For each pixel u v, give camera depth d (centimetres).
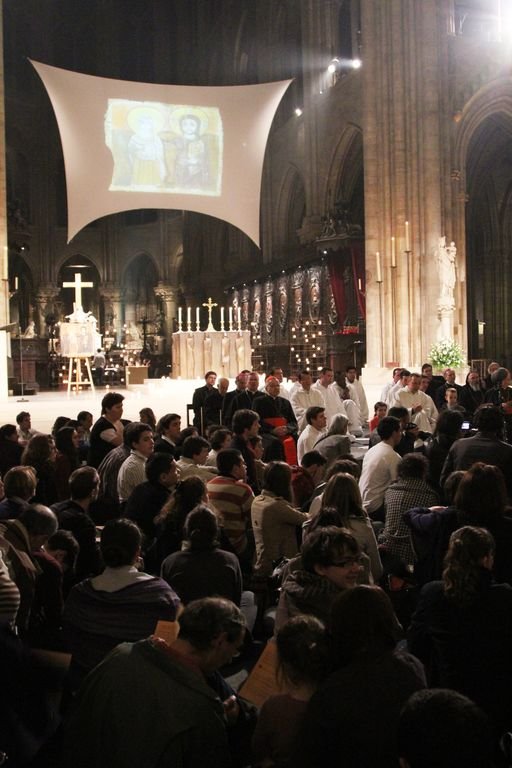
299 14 3794
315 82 3506
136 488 699
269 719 320
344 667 308
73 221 2772
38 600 502
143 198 2836
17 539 499
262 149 2931
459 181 2702
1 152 2428
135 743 299
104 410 990
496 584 398
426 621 401
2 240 2420
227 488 696
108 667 318
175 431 991
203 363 2717
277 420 1148
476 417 709
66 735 312
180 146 2852
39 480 771
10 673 407
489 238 3497
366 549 560
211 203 2911
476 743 207
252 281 4184
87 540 591
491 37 2811
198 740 302
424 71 2650
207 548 525
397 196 2669
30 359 4338
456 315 2667
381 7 2697
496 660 383
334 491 567
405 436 977
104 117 2752
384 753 284
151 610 448
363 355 3206
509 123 2919
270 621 650
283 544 662
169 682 310
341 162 3375
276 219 4047
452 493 570
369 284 2712
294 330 3619
